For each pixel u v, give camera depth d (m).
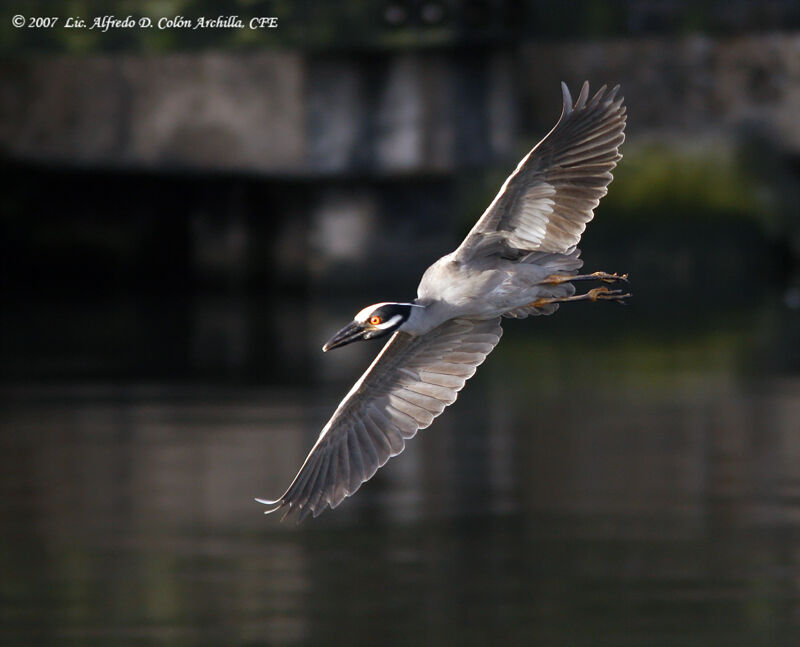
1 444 17.92
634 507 14.82
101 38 33.00
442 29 30.84
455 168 31.84
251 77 32.62
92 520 14.24
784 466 16.50
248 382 22.89
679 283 40.06
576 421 19.50
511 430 18.94
